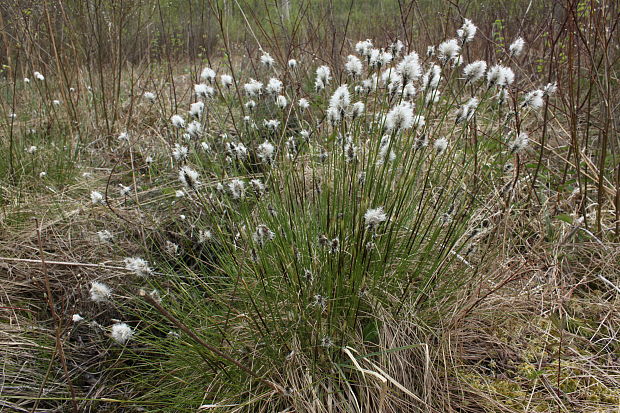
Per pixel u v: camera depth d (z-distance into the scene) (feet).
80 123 14.07
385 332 6.13
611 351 6.38
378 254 6.51
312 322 6.16
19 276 8.00
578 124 11.83
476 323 6.62
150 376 6.51
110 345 7.00
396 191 6.61
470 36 6.37
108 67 16.87
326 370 5.97
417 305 6.64
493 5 16.02
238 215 7.38
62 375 6.56
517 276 6.93
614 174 8.97
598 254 8.02
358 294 5.91
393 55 6.91
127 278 7.91
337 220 6.23
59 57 14.15
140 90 16.85
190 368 6.26
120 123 14.56
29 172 11.37
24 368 6.46
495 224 7.90
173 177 10.85
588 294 7.36
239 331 6.59
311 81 13.56
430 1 17.63
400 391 5.67
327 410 5.56
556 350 6.29
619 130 9.80
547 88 7.33
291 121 11.53
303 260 6.61
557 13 14.55
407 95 6.85
